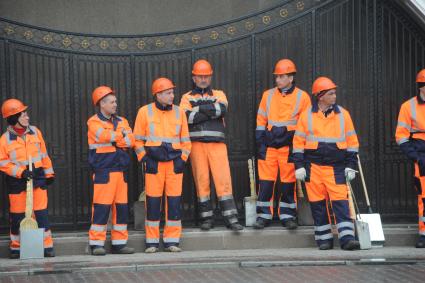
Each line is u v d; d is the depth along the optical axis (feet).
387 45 43.37
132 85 43.11
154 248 38.65
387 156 43.34
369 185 43.47
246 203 40.93
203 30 43.42
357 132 43.42
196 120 39.58
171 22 46.16
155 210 38.68
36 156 37.91
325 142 37.78
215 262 35.12
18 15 45.29
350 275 32.40
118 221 38.45
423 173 38.47
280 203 40.65
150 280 32.04
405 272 32.91
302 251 38.04
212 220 40.65
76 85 42.75
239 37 43.14
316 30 43.09
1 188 41.75
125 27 45.88
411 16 42.88
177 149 38.70
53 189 42.70
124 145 38.06
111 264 34.99
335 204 38.04
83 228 42.98
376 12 43.19
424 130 38.47
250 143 43.29
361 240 38.14
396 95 43.42
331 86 37.58
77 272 33.94
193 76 40.47
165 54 43.27
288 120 39.93
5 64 41.81
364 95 43.37
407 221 43.50
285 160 40.11
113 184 38.04
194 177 40.63
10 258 38.06
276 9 43.34
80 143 42.91
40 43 42.60
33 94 42.42
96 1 45.78
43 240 37.35
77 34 42.78
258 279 31.91
